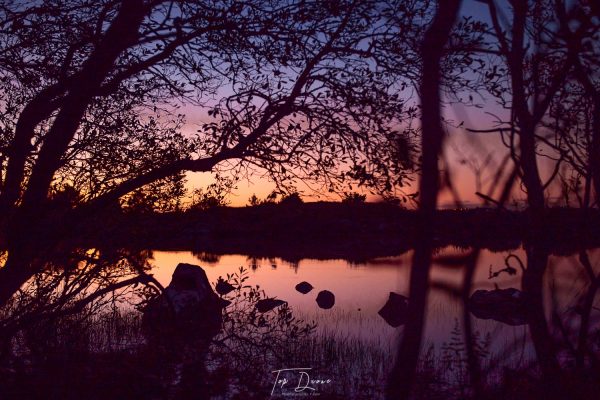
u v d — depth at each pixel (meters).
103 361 6.27
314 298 21.56
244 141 6.60
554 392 1.90
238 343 8.63
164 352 6.56
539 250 1.81
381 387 7.66
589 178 1.95
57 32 7.15
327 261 36.44
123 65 7.19
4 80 7.48
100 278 7.77
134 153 7.56
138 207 7.30
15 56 7.22
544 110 1.84
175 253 42.69
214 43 7.02
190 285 12.91
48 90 6.35
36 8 6.88
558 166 1.90
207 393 6.46
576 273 1.92
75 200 7.23
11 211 6.48
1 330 6.39
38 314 6.64
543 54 1.84
